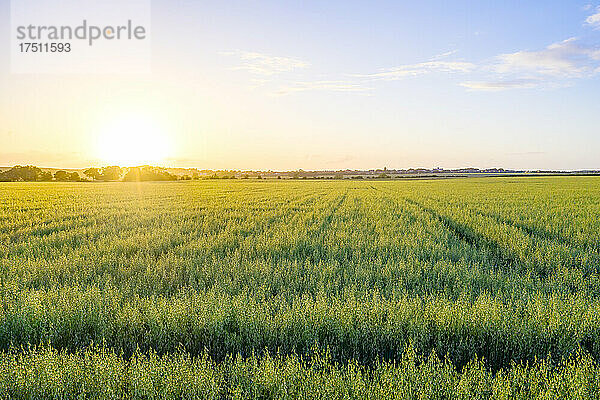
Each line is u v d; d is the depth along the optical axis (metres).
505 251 9.89
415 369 3.83
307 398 3.50
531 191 35.75
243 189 45.34
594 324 4.83
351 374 3.73
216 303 5.34
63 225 14.67
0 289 6.22
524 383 3.82
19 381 3.66
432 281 7.13
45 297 5.71
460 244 10.91
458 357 4.59
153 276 7.18
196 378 3.67
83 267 7.82
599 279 7.39
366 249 9.76
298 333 4.79
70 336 4.93
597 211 18.09
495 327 4.83
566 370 4.03
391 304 5.44
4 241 11.38
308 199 28.38
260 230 13.00
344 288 6.35
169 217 16.98
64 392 3.63
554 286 6.98
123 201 26.39
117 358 4.19
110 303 5.67
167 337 4.83
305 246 10.30
